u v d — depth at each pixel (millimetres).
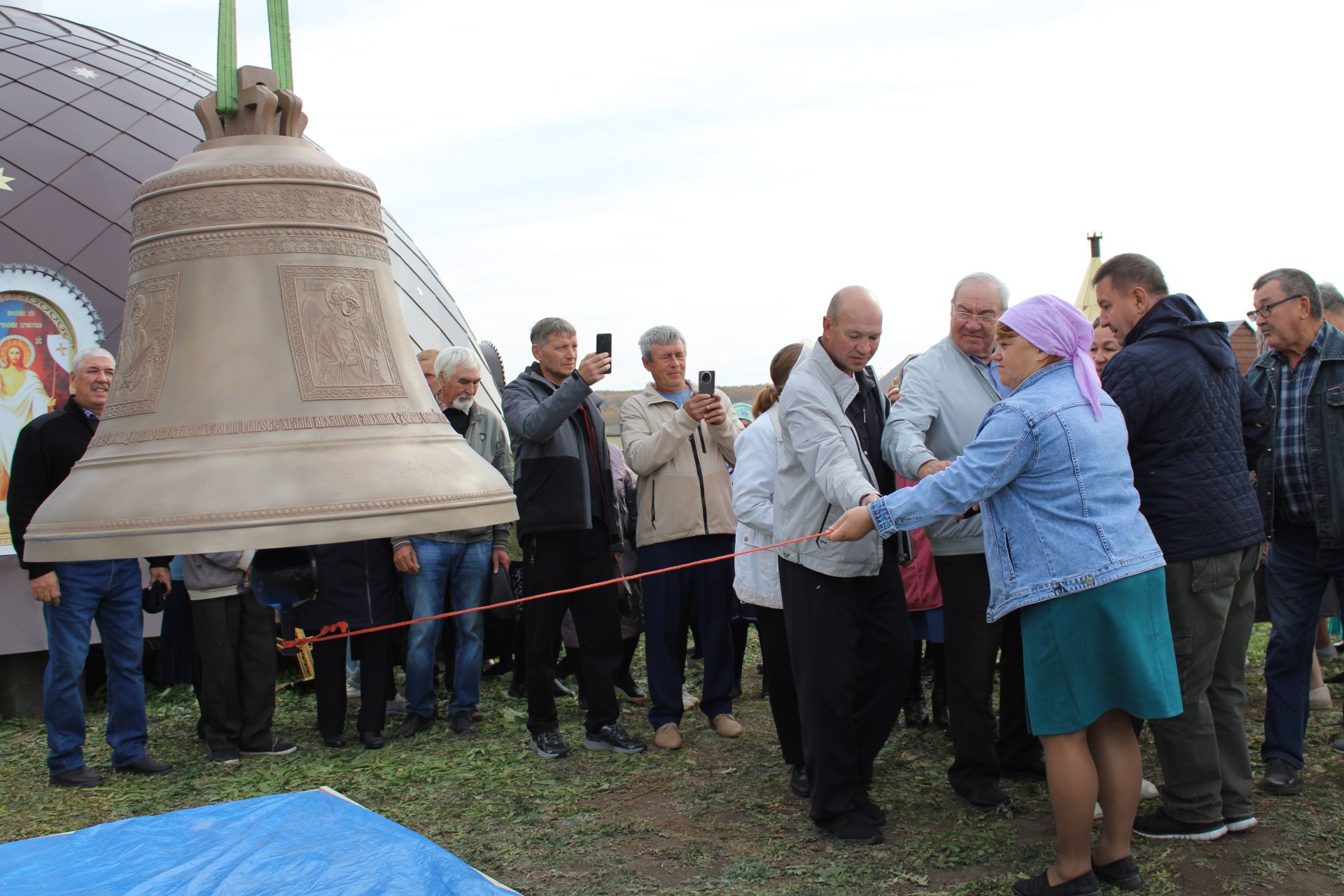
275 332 1957
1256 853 3719
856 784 4027
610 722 5395
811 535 3926
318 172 2023
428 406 2111
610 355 5055
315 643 5770
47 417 5094
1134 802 3463
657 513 5578
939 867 3709
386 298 2121
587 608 5379
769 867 3768
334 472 1844
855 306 3918
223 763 5492
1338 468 4242
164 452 1851
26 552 1825
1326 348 4344
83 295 7953
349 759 5449
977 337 4371
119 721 5355
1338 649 7098
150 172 9055
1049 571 3283
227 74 2025
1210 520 3732
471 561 5938
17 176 8461
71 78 9625
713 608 5672
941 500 3375
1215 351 3859
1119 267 4012
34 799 4953
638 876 3748
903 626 4141
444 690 7172
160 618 7289
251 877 2035
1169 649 3340
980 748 4277
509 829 4258
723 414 5289
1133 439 3832
